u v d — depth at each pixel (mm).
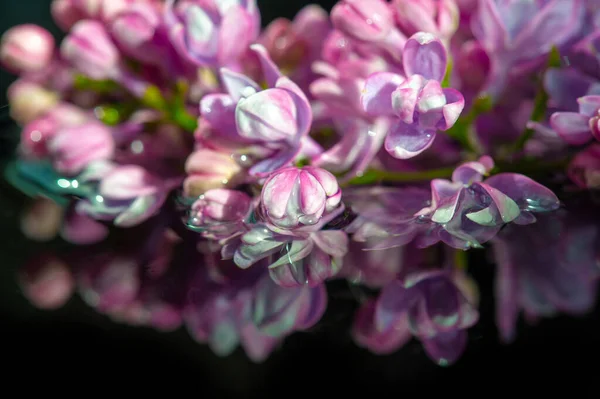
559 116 143
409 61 139
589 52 149
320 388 113
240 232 142
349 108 148
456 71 159
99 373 116
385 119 144
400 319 122
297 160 149
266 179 143
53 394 113
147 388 113
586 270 129
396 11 145
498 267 130
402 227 141
